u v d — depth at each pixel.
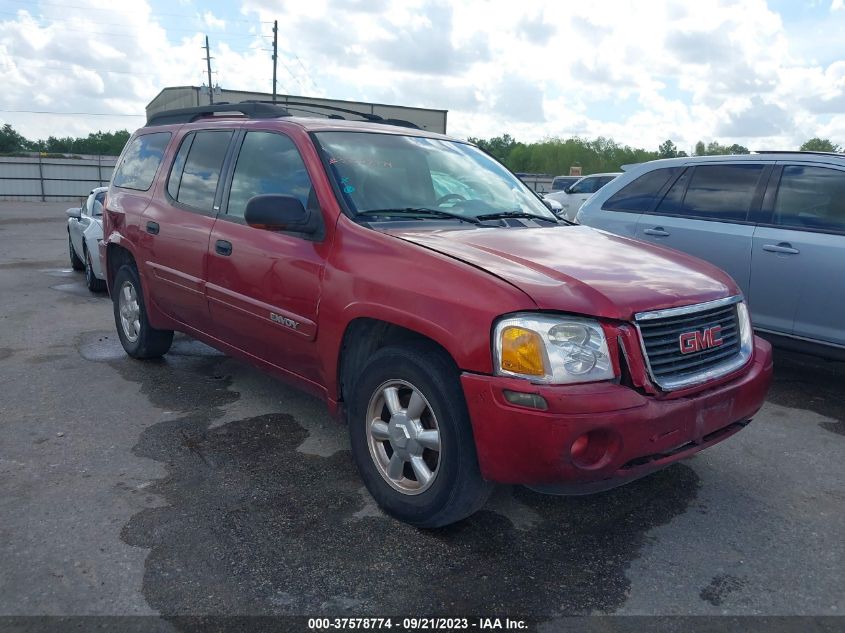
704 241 5.82
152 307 5.31
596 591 2.85
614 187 6.74
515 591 2.83
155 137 5.61
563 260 3.30
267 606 2.69
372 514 3.39
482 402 2.83
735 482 3.88
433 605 2.72
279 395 5.07
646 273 3.28
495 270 3.04
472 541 3.19
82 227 9.67
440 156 4.49
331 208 3.71
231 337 4.47
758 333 5.56
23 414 4.62
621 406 2.77
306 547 3.09
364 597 2.76
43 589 2.75
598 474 2.79
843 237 5.06
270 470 3.85
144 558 2.97
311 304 3.66
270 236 3.98
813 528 3.40
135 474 3.77
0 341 6.56
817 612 2.76
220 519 3.31
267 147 4.30
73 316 7.76
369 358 3.38
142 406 4.80
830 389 5.59
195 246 4.58
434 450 3.15
